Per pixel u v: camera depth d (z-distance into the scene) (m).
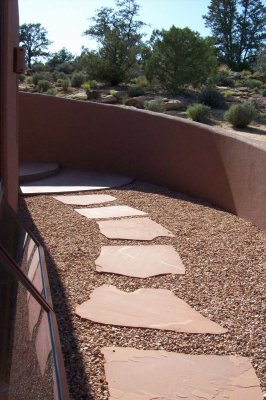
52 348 2.66
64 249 5.88
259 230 6.85
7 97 5.08
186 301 4.64
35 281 3.39
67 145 11.05
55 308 4.35
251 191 7.15
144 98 27.44
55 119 11.04
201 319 4.28
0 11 4.78
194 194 8.86
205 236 6.57
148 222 7.14
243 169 7.36
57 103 10.98
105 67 33.38
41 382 2.28
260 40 51.78
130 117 10.28
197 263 5.61
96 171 10.85
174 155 9.33
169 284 5.02
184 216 7.54
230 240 6.41
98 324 4.11
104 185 9.52
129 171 10.41
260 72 40.72
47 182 9.66
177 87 29.88
